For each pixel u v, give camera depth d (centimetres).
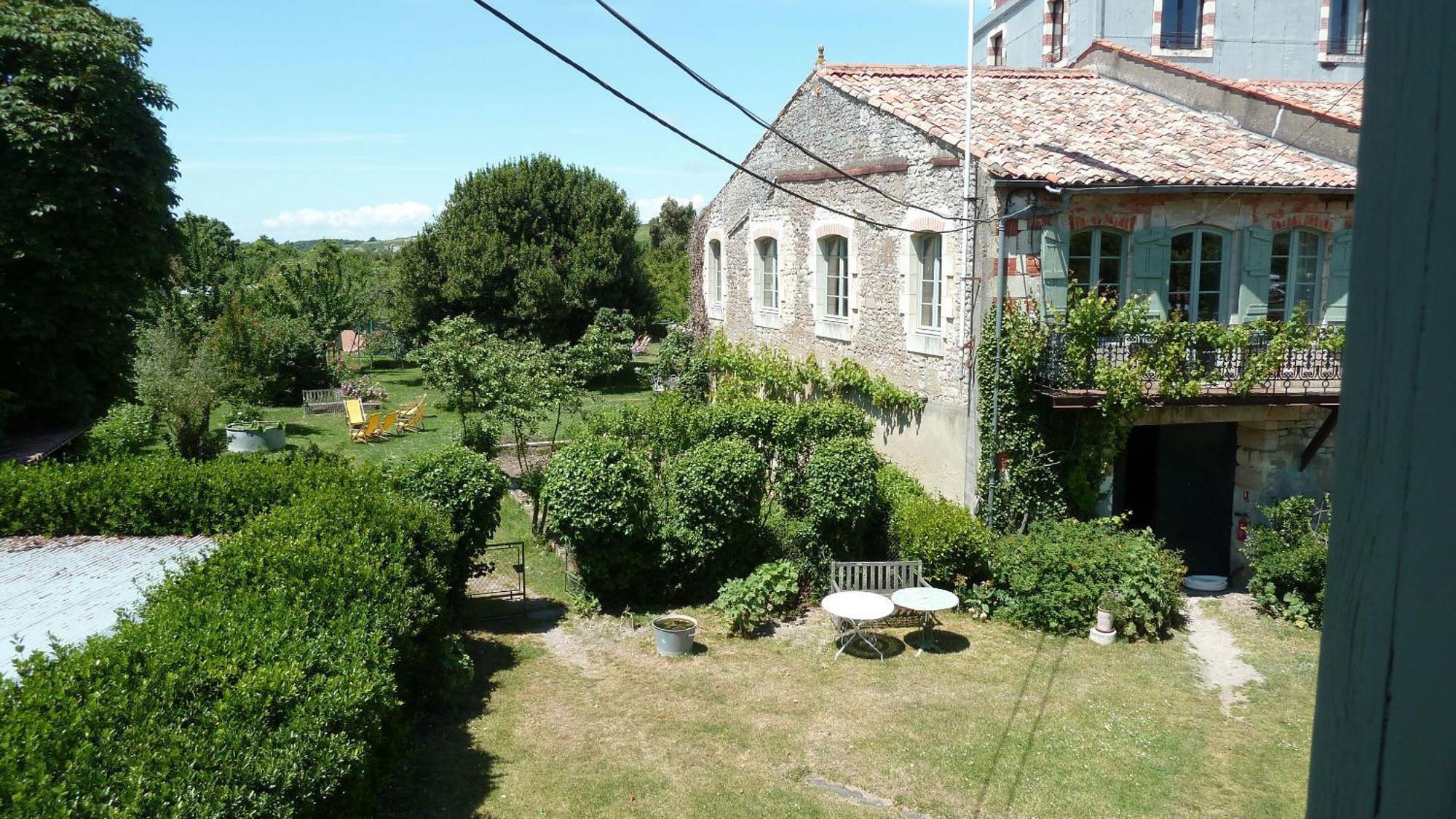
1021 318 1248
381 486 1173
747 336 2100
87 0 1702
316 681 611
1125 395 1202
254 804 495
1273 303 1344
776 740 922
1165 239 1283
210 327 2942
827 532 1335
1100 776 858
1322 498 1377
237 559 792
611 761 876
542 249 3616
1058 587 1211
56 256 1535
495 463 1288
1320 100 1562
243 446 2367
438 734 921
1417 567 84
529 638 1185
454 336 2028
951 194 1334
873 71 1662
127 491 1133
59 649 576
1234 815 796
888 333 1534
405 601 841
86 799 431
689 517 1292
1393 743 88
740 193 2088
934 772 865
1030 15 2194
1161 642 1176
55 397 1647
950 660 1128
